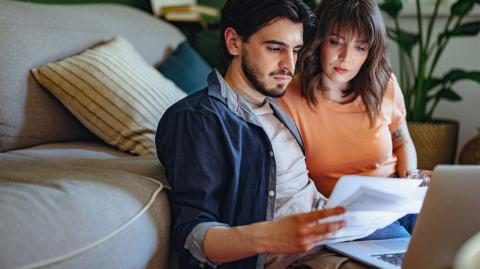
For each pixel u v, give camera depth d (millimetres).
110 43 1736
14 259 775
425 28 2533
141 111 1524
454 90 2490
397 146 1471
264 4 977
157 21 2262
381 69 1303
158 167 1203
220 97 1020
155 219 1016
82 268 863
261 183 1013
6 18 1521
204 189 947
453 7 2148
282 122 1117
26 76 1482
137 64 1709
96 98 1509
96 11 1967
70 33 1691
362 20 1223
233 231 866
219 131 981
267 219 1008
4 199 873
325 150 1304
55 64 1531
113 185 1021
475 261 704
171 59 2062
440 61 2514
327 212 786
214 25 2623
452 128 2227
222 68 2543
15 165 1169
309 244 809
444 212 861
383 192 804
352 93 1321
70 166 1148
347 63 1242
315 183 1331
